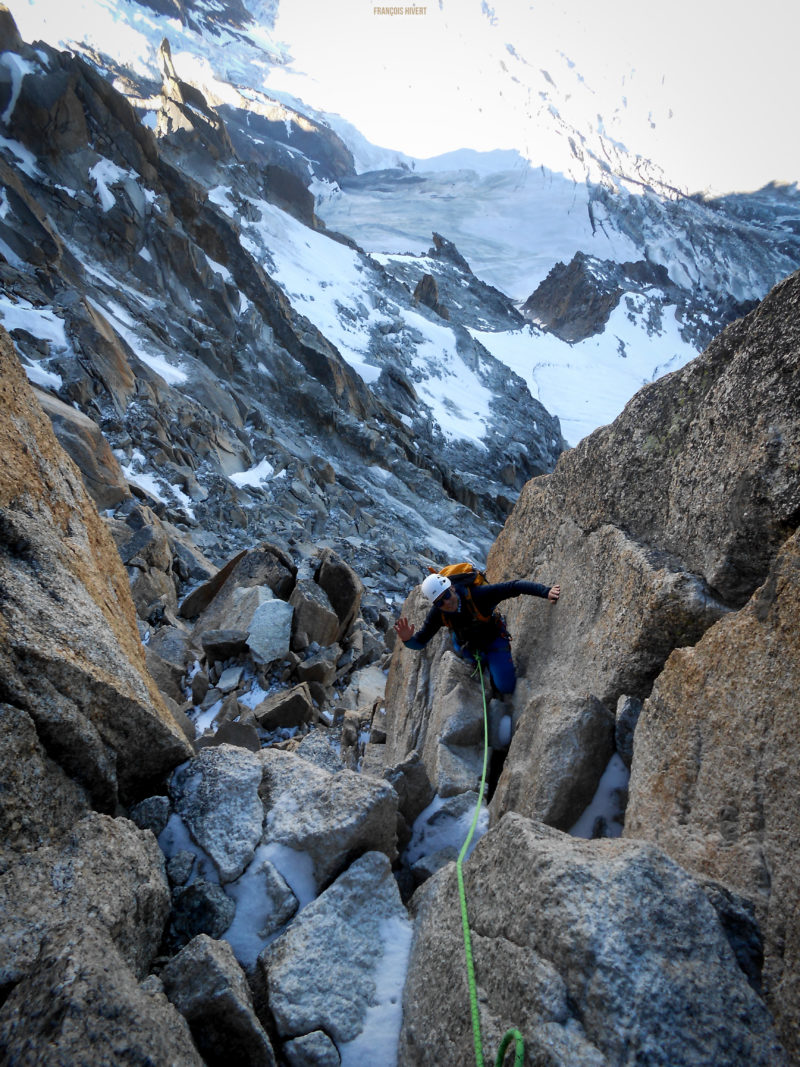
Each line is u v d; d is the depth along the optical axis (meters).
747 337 3.01
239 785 3.08
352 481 39.38
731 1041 1.68
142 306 40.84
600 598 3.75
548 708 3.46
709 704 2.53
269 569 9.56
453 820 3.71
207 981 2.17
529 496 5.36
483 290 158.12
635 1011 1.69
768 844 2.09
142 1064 1.66
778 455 2.64
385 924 2.70
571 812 3.09
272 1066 2.14
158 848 2.77
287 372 47.34
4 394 3.53
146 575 10.20
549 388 134.88
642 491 3.69
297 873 2.81
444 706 4.38
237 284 50.84
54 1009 1.68
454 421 74.06
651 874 1.96
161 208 47.25
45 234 35.34
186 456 25.92
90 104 47.03
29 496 3.38
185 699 7.73
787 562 2.29
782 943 1.93
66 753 2.58
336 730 6.98
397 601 20.02
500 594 4.37
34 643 2.56
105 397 24.62
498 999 1.97
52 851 2.28
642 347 174.00
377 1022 2.36
